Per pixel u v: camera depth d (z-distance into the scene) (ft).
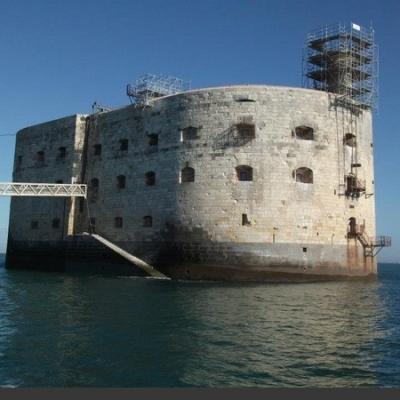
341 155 141.69
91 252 158.10
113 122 163.32
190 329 63.26
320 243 135.13
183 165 140.46
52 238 173.88
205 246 134.10
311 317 74.59
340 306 87.71
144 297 95.04
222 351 51.93
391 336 61.98
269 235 131.64
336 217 138.51
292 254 131.85
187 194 138.31
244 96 136.26
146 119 152.46
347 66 156.56
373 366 47.42
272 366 46.70
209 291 106.11
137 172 152.46
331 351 53.06
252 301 90.58
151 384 41.16
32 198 184.55
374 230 151.33
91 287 114.11
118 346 53.83
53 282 126.72
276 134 135.23
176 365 46.62
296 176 136.05
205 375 43.68
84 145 171.73
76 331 61.62
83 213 167.84
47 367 45.85
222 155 135.74
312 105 138.92
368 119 152.25
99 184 163.94
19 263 185.57
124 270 148.46
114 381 41.93
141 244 147.64
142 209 148.97
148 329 63.05
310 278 132.67
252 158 134.10
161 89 161.07
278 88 137.18
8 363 47.03
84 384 41.09
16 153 196.75
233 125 136.05
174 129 144.05
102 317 71.82
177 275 136.77
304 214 134.21
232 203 133.28
